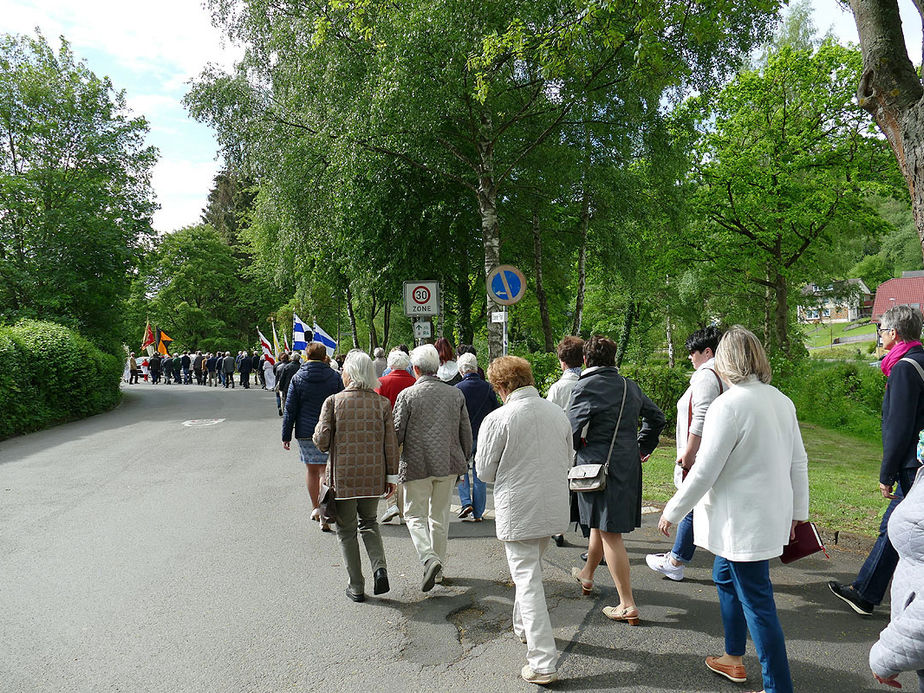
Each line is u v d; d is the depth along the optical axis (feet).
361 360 15.69
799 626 12.92
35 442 39.81
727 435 9.67
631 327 103.40
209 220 196.03
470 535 19.85
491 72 34.50
